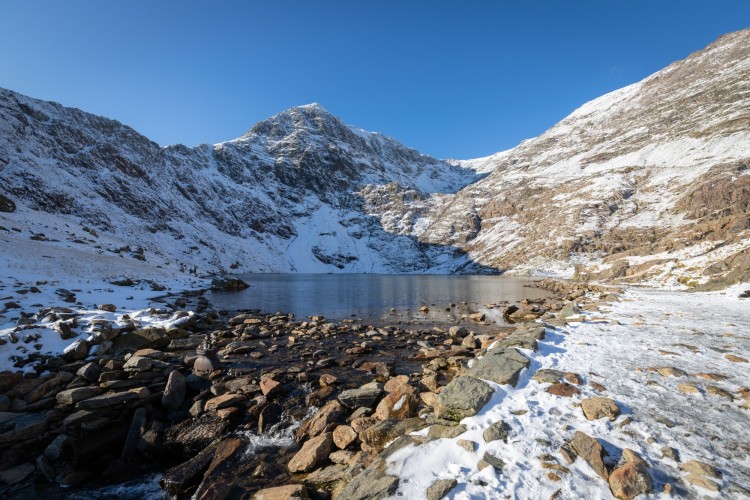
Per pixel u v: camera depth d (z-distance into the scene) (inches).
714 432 251.3
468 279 3513.8
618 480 206.2
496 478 223.5
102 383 468.1
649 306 795.4
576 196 4859.7
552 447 247.6
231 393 452.8
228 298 1654.8
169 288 1699.1
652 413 279.1
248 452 351.3
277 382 472.4
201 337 722.8
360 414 382.0
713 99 5979.3
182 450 383.6
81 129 5093.5
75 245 1985.7
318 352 632.4
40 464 361.4
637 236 3393.2
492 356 392.5
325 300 1583.4
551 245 4094.5
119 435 411.2
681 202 3464.6
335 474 281.9
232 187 7736.2
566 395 312.2
